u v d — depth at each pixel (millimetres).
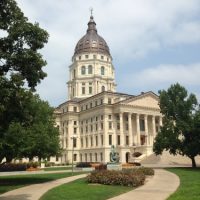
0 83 24000
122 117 109500
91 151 115750
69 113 125062
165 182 37594
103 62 137625
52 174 56688
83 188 32219
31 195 28422
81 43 141125
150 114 114188
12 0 25125
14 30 24844
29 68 25766
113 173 36750
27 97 26203
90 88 134375
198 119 67688
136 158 101562
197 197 23547
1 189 33375
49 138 44906
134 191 29344
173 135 73062
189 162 92000
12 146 37219
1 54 24719
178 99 74875
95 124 115938
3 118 26766
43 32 25812
